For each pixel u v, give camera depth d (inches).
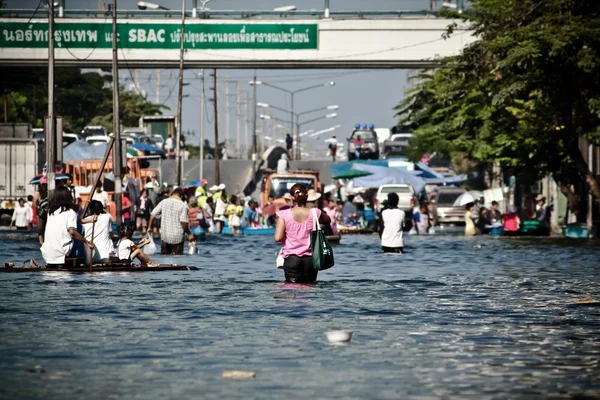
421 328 1108.5
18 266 2106.3
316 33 5575.8
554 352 942.4
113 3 3698.3
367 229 5002.5
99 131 7293.3
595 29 3545.8
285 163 6092.5
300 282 1673.2
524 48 3533.5
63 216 1918.1
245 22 5595.5
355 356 914.1
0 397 729.0
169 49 5620.1
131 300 1382.9
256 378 805.2
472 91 4131.4
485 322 1164.5
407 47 5565.9
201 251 2802.7
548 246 3257.9
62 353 922.7
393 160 6584.6
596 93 3799.2
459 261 2399.1
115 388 762.8
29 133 5605.3
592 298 1460.4
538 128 4131.4
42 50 5669.3
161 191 4347.9
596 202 4094.5
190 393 745.0
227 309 1279.5
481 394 746.2
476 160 5472.4
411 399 727.7
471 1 4849.9
